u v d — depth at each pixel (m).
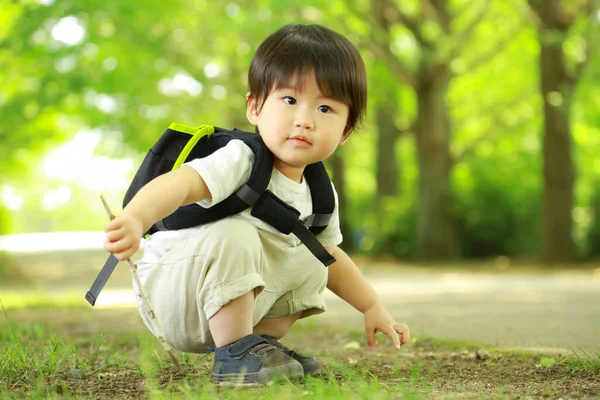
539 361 3.34
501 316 5.86
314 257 2.92
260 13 14.73
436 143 17.67
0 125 15.14
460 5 17.94
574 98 15.77
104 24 14.52
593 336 4.37
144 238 2.94
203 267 2.69
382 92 17.61
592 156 20.77
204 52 15.66
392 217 18.94
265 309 2.90
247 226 2.72
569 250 15.62
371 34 16.48
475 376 3.01
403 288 9.74
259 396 2.38
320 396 2.29
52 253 24.19
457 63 18.41
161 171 2.76
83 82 14.46
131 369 3.09
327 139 2.75
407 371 3.18
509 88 20.44
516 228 19.17
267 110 2.78
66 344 3.86
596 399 2.41
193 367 3.10
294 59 2.73
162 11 14.33
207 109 16.48
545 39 14.96
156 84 15.54
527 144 21.78
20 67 14.34
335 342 4.51
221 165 2.65
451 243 17.91
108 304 7.66
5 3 12.74
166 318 2.81
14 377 2.85
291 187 2.85
